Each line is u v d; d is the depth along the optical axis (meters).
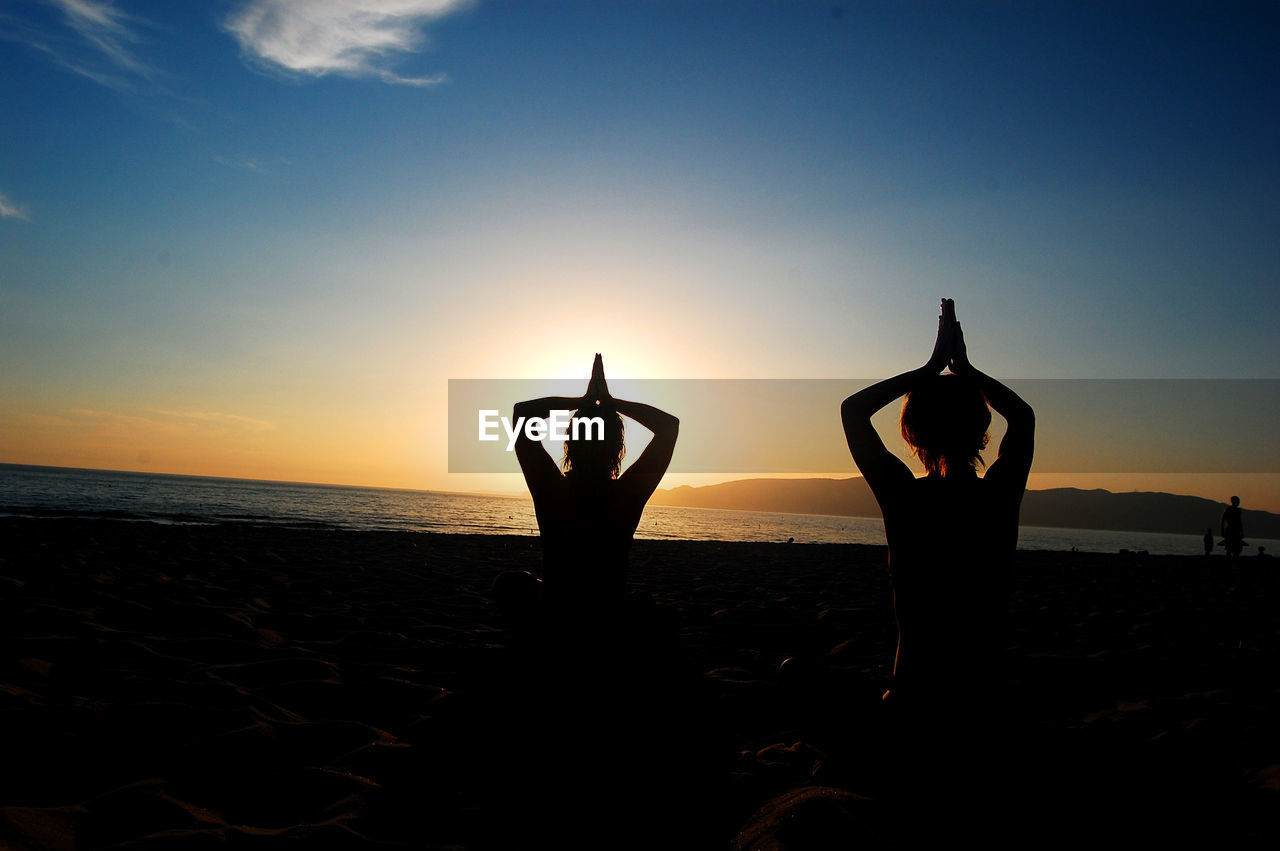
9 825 1.77
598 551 2.30
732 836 1.95
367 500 82.94
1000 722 1.90
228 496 58.81
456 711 3.08
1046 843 1.76
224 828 1.91
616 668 2.27
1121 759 2.04
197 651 4.18
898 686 1.98
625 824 1.97
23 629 4.35
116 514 26.16
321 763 2.53
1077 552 23.61
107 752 2.49
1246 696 3.90
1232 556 17.41
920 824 1.78
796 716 2.15
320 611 5.91
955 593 1.93
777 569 12.90
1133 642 5.89
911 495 2.00
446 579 8.89
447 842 1.89
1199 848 1.81
